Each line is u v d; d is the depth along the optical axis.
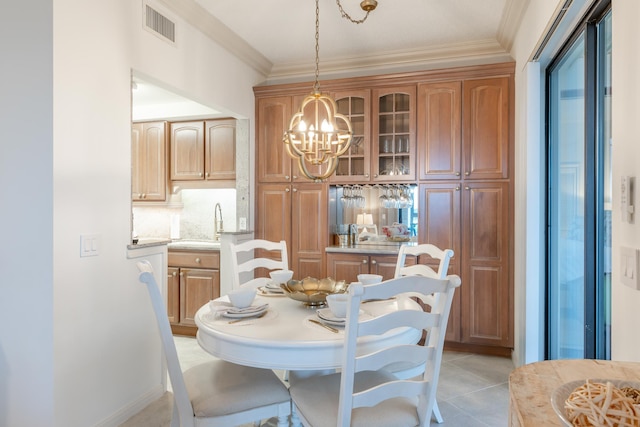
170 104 4.48
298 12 3.14
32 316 2.02
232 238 3.81
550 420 0.73
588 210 1.98
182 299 4.09
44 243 2.01
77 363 2.14
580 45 2.19
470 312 3.57
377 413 1.56
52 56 2.00
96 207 2.26
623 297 1.34
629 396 0.70
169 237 4.96
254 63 4.06
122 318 2.45
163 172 4.59
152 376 2.71
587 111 1.97
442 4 3.01
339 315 1.79
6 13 2.06
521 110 3.06
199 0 2.96
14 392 2.06
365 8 3.01
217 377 1.87
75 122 2.12
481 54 3.77
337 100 3.95
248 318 1.89
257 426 2.20
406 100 3.79
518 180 3.21
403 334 1.76
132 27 2.54
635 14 1.25
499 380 3.01
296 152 2.40
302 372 2.07
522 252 3.01
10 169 2.05
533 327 2.86
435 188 3.68
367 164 3.86
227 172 4.38
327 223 3.95
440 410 2.55
